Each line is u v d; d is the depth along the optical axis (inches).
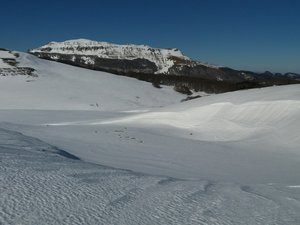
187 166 551.5
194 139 1022.4
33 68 3280.0
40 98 2524.6
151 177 300.7
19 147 430.6
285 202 252.1
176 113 1320.1
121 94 2994.6
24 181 232.4
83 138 851.4
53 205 196.7
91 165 334.0
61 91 2768.2
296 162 653.3
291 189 307.3
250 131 1036.5
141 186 258.4
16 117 1587.1
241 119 1136.2
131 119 1362.0
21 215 177.9
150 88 3472.0
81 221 180.1
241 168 570.9
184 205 221.3
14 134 628.4
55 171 271.6
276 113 1074.7
